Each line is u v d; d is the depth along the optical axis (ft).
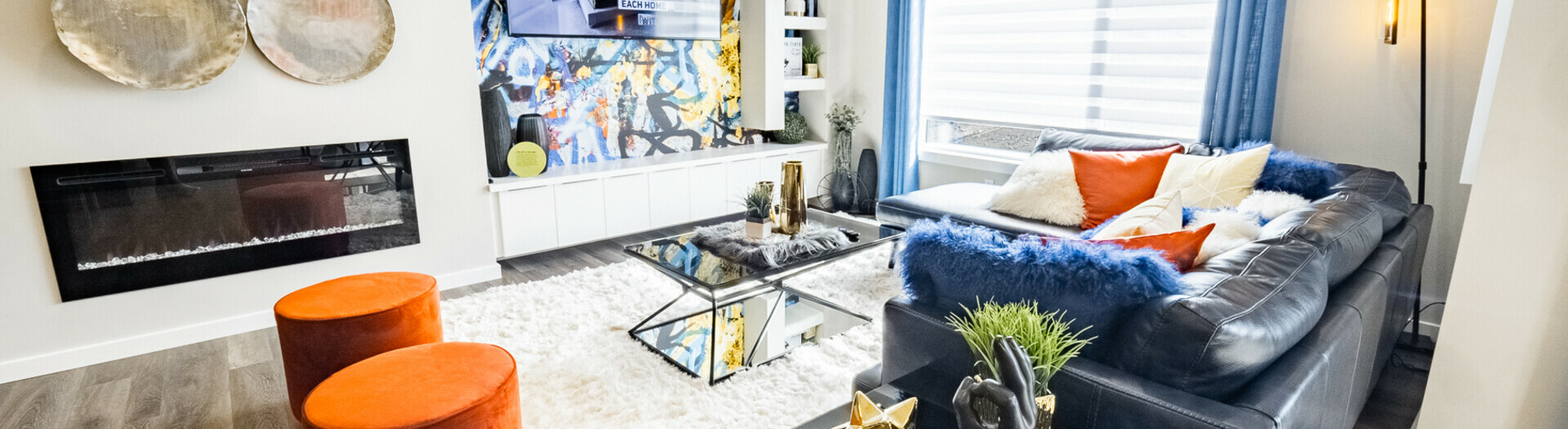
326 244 10.83
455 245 12.10
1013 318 4.22
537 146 13.44
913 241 5.59
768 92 16.65
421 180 11.50
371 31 10.44
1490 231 5.16
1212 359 4.20
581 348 9.34
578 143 15.19
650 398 8.00
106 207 9.11
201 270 9.93
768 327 9.75
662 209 15.30
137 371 9.06
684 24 15.90
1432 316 10.41
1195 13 12.56
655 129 16.29
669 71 16.20
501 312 10.64
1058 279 4.83
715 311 8.47
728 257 9.27
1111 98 14.02
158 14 8.83
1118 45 13.73
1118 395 4.35
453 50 11.45
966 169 16.30
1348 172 9.68
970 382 3.85
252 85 9.78
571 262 13.37
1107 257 4.75
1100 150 12.31
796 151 17.39
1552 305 4.96
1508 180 4.99
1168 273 4.68
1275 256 5.46
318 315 7.32
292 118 10.17
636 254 9.39
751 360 8.79
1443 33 9.82
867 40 17.29
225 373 9.02
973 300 5.22
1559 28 4.59
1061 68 14.71
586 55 14.93
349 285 8.20
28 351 8.94
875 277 12.31
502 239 13.08
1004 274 5.03
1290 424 4.11
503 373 6.05
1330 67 10.95
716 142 17.40
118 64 8.69
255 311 10.47
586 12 14.55
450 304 10.94
